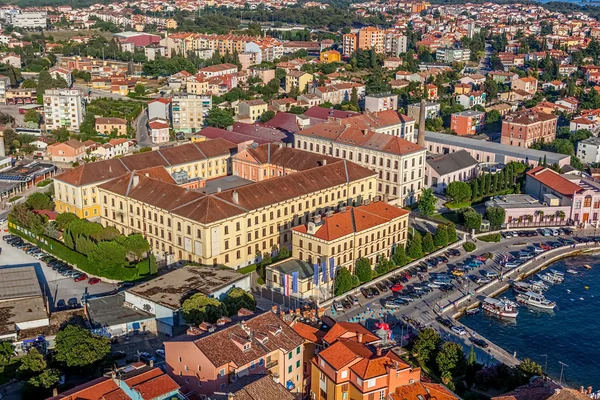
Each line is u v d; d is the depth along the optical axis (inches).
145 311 7066.9
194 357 5290.4
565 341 7352.4
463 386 6122.1
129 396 4960.6
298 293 7642.7
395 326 7249.0
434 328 7288.4
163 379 5044.3
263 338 5541.3
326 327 6501.0
